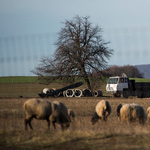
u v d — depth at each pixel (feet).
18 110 217.56
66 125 132.46
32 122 155.74
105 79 495.82
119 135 105.70
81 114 201.77
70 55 466.29
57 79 504.43
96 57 476.95
